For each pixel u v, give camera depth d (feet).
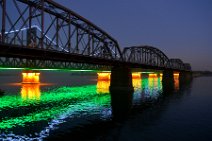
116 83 317.01
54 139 113.60
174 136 116.98
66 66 291.79
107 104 223.10
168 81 495.41
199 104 222.07
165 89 383.45
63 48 192.85
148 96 283.18
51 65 277.85
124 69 313.32
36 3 162.09
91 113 179.52
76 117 164.45
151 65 394.93
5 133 123.95
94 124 143.64
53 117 165.58
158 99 257.75
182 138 113.60
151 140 111.04
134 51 409.69
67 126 139.13
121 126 138.21
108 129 131.54
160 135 118.73
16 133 123.65
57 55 182.60
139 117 163.32
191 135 118.32
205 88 413.18
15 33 141.90
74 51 206.39
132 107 206.18
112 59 271.49
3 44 130.41
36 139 113.50
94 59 235.61
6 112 184.85
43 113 180.24
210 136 116.67
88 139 113.60
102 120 154.61
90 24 229.45
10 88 387.14
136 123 145.38
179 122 147.23
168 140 110.73
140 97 273.95
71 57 201.16
